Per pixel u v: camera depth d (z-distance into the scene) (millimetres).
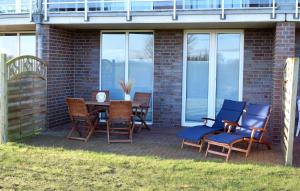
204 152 8320
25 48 12633
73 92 12297
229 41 11086
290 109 7055
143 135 10148
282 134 8375
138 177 6320
